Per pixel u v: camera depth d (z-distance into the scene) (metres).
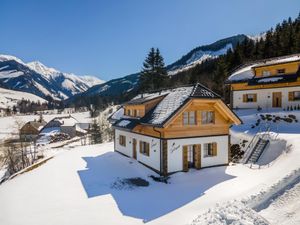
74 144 61.00
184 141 19.67
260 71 37.16
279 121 28.11
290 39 59.88
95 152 30.08
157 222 12.01
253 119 30.50
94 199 15.31
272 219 10.77
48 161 25.98
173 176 18.81
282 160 18.42
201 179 18.17
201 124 20.41
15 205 14.79
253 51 67.19
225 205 12.19
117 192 16.45
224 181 17.34
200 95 19.53
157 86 70.12
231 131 28.41
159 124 18.28
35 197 15.95
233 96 39.69
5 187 18.39
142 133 22.22
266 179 15.59
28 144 59.03
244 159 22.20
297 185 12.90
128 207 14.02
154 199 15.07
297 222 10.15
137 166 21.97
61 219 12.73
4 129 99.19
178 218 12.25
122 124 24.95
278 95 34.03
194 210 12.98
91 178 19.53
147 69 70.81
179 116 19.44
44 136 83.88
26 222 12.55
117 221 12.34
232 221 10.62
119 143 27.98
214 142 20.95
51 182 18.86
